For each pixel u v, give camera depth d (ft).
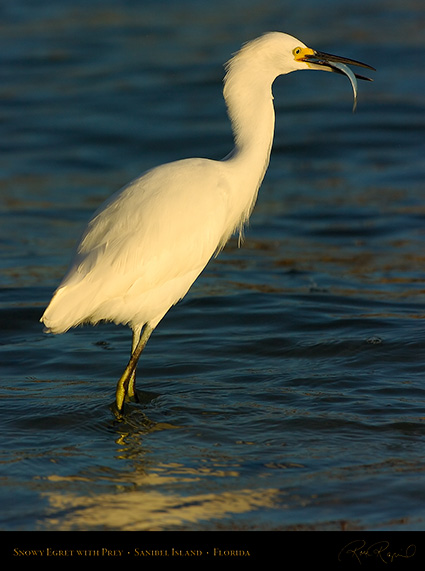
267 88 35.14
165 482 25.91
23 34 108.78
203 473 26.50
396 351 37.11
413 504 24.47
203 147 76.69
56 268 49.52
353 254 52.80
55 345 39.27
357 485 25.55
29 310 42.80
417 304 43.45
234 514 24.11
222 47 102.01
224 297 44.62
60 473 26.58
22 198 64.34
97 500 24.90
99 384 34.63
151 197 31.83
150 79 93.45
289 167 72.43
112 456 27.86
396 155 73.92
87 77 94.53
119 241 31.07
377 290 46.01
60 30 110.83
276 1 124.88
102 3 124.36
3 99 88.17
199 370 36.11
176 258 31.94
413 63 95.45
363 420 30.35
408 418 30.48
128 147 76.95
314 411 31.27
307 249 54.08
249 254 53.31
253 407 31.83
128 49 103.40
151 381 35.04
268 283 47.50
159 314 32.94
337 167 71.97
